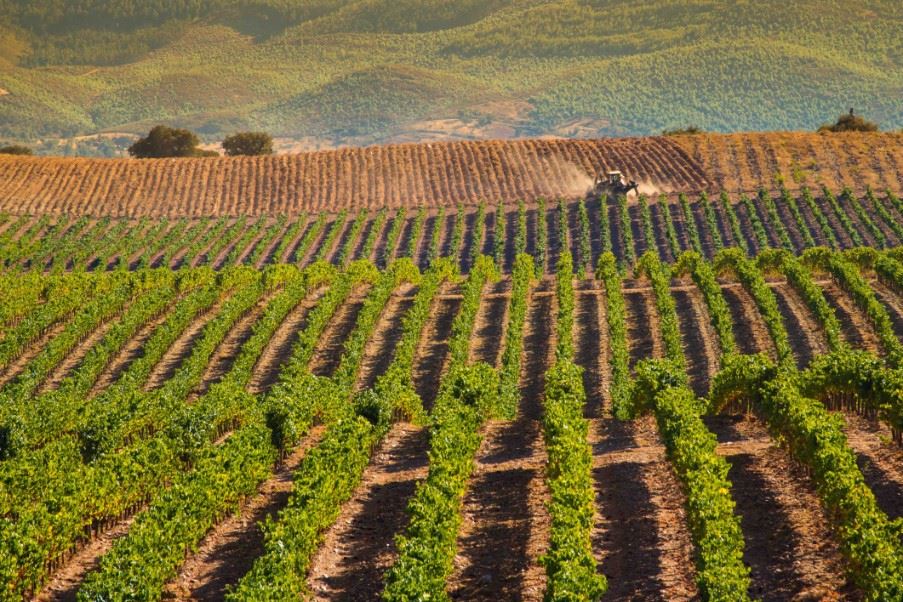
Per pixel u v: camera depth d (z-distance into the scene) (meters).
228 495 51.53
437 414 65.00
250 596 38.12
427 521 44.12
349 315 112.50
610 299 106.12
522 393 86.69
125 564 42.25
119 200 192.88
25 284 121.75
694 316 105.50
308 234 169.00
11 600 41.25
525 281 117.06
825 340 95.25
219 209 189.50
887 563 37.00
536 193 187.00
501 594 42.19
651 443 62.50
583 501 45.72
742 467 54.28
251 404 72.94
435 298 118.81
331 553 47.38
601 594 38.56
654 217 170.75
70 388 88.38
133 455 57.03
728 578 37.09
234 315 107.69
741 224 164.62
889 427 58.78
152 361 96.31
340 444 55.53
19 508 50.66
